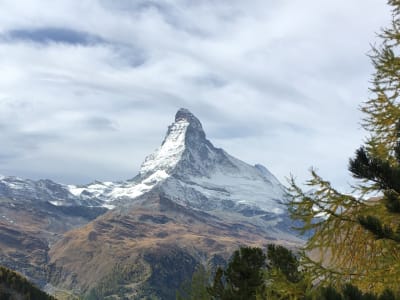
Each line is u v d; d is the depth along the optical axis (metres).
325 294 7.20
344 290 7.09
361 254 9.46
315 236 9.69
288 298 9.52
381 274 8.88
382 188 8.01
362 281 8.91
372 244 9.43
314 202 9.66
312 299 7.64
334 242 9.55
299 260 9.62
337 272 9.17
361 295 6.93
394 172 7.61
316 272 9.29
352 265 9.47
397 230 8.72
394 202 7.81
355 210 9.41
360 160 7.93
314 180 9.83
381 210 9.18
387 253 9.12
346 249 9.50
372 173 7.82
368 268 9.37
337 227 9.52
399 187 7.65
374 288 8.88
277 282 9.53
